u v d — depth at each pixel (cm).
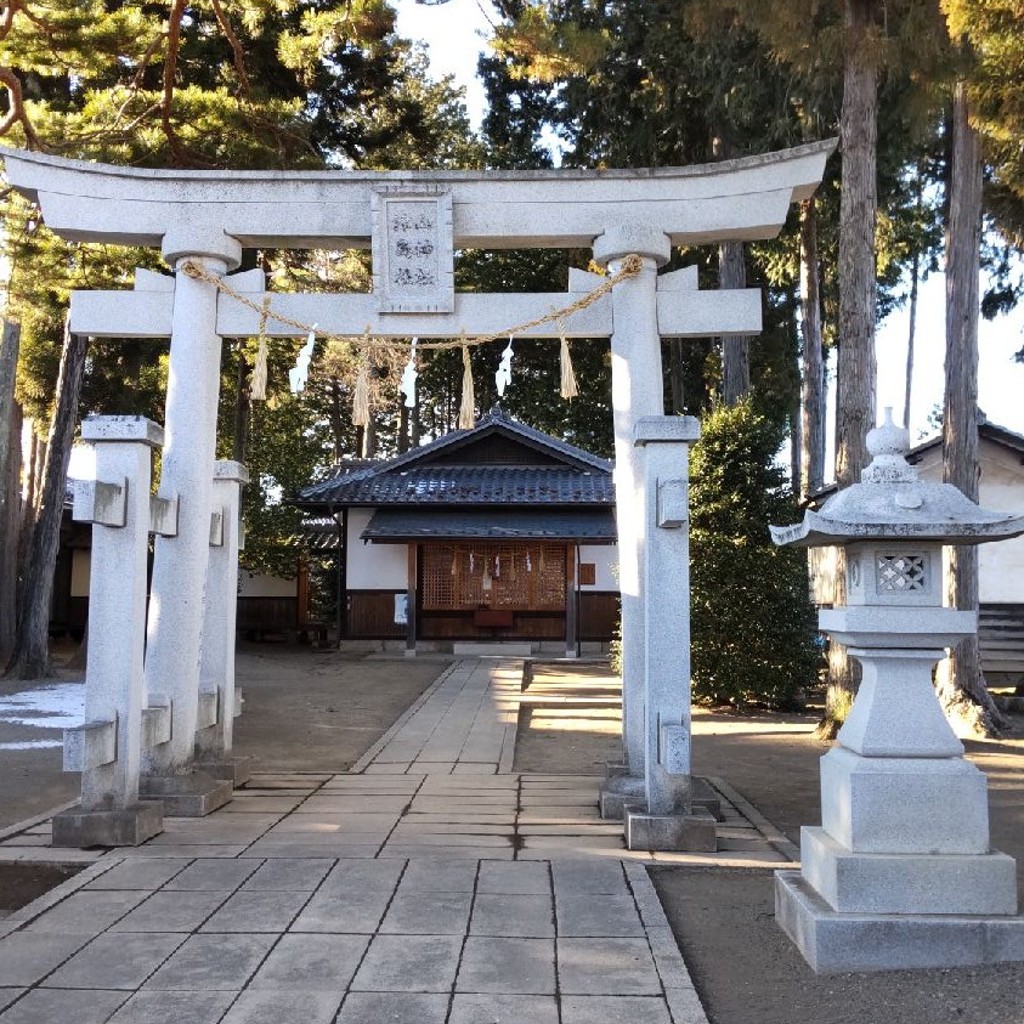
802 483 2058
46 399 1942
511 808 650
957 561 1104
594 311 686
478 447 2205
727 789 740
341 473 2369
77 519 527
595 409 2656
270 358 2025
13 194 1118
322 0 1164
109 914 420
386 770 800
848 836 384
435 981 349
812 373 1950
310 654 1989
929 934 364
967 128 1128
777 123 1447
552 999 335
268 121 1055
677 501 543
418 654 1981
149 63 1122
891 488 403
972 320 1134
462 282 2286
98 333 700
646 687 562
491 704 1223
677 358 2153
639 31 1504
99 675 558
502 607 2027
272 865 497
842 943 366
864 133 966
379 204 677
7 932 398
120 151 1020
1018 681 1505
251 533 2261
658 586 562
